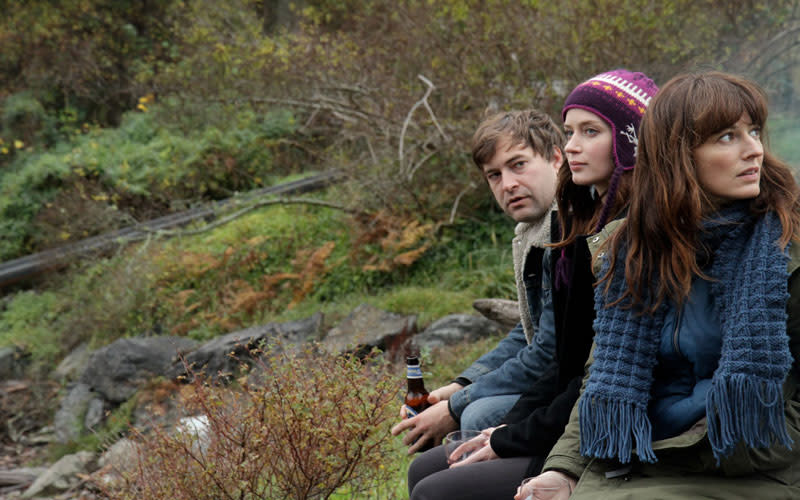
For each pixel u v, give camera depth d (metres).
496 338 6.38
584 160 2.31
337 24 10.39
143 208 12.09
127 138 13.23
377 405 2.79
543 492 1.84
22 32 15.52
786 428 1.64
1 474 6.73
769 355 1.60
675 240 1.74
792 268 1.65
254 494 2.81
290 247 9.57
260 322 8.34
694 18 7.57
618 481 1.80
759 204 1.75
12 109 14.64
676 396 1.80
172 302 9.00
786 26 7.68
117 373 7.72
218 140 12.56
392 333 6.70
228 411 3.02
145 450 3.35
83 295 9.64
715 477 1.72
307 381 2.90
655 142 1.79
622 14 7.37
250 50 9.87
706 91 1.75
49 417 8.07
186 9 13.67
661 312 1.80
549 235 2.63
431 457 2.46
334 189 9.88
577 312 2.19
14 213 12.16
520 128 2.73
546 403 2.29
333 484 2.91
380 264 8.21
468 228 8.44
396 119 8.67
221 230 10.39
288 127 12.68
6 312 10.09
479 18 8.02
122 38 15.74
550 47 7.71
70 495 6.16
